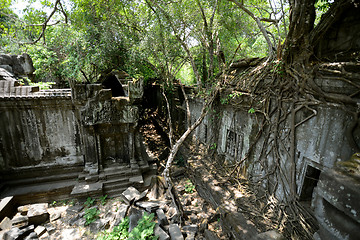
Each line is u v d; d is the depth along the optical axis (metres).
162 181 7.09
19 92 6.09
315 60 4.34
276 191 4.69
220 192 5.64
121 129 7.04
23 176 6.54
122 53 9.44
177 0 6.99
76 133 6.80
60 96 6.25
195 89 8.61
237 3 6.08
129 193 6.29
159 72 9.43
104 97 6.43
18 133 6.29
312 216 3.81
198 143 8.93
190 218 5.56
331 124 3.43
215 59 9.08
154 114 15.08
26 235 4.77
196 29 7.10
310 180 4.04
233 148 6.52
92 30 8.69
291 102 4.30
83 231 5.13
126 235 4.73
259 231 4.12
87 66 9.25
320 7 4.91
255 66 6.09
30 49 11.27
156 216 5.57
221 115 7.09
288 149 4.38
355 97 3.08
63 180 6.78
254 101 5.37
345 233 2.00
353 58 3.82
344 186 1.96
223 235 4.79
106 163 7.23
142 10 8.85
